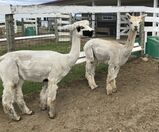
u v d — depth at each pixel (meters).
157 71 2.78
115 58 2.13
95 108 1.94
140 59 3.26
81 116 1.85
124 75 2.67
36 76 1.89
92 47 2.25
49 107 1.85
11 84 1.82
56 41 5.39
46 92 1.94
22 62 1.85
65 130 1.71
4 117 1.91
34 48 4.45
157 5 6.11
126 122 1.74
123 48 2.17
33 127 1.77
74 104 2.03
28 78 1.90
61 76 1.92
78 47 1.97
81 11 2.90
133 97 2.06
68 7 2.79
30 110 1.98
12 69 1.82
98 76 2.67
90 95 2.17
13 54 1.86
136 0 7.25
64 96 2.18
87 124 1.76
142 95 2.09
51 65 1.86
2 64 1.82
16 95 1.90
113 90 2.18
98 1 8.18
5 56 1.86
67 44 5.00
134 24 2.12
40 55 1.88
